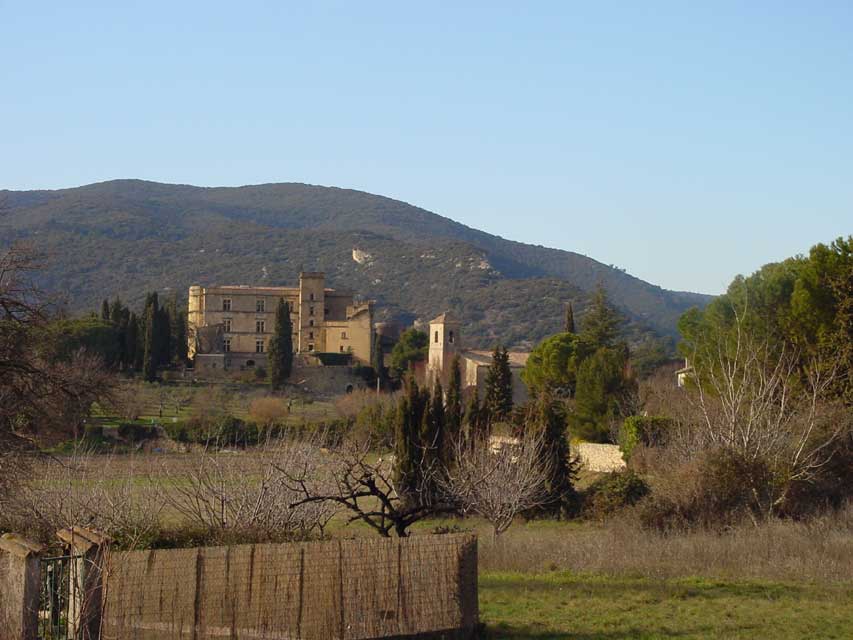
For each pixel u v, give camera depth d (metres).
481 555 28.38
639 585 24.05
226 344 144.00
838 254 56.47
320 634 16.69
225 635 16.22
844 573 25.36
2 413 27.94
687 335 65.69
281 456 27.88
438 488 37.44
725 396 42.56
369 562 17.14
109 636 15.54
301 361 137.75
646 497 38.97
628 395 69.00
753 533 31.50
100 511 25.48
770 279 61.28
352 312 146.88
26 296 30.78
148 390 105.44
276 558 16.59
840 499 39.53
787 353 54.03
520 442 48.25
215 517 26.00
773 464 37.94
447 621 17.62
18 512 25.86
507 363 84.62
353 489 25.61
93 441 51.72
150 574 15.95
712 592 23.08
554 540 32.06
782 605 21.55
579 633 18.81
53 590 15.28
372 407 61.50
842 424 40.94
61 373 30.83
